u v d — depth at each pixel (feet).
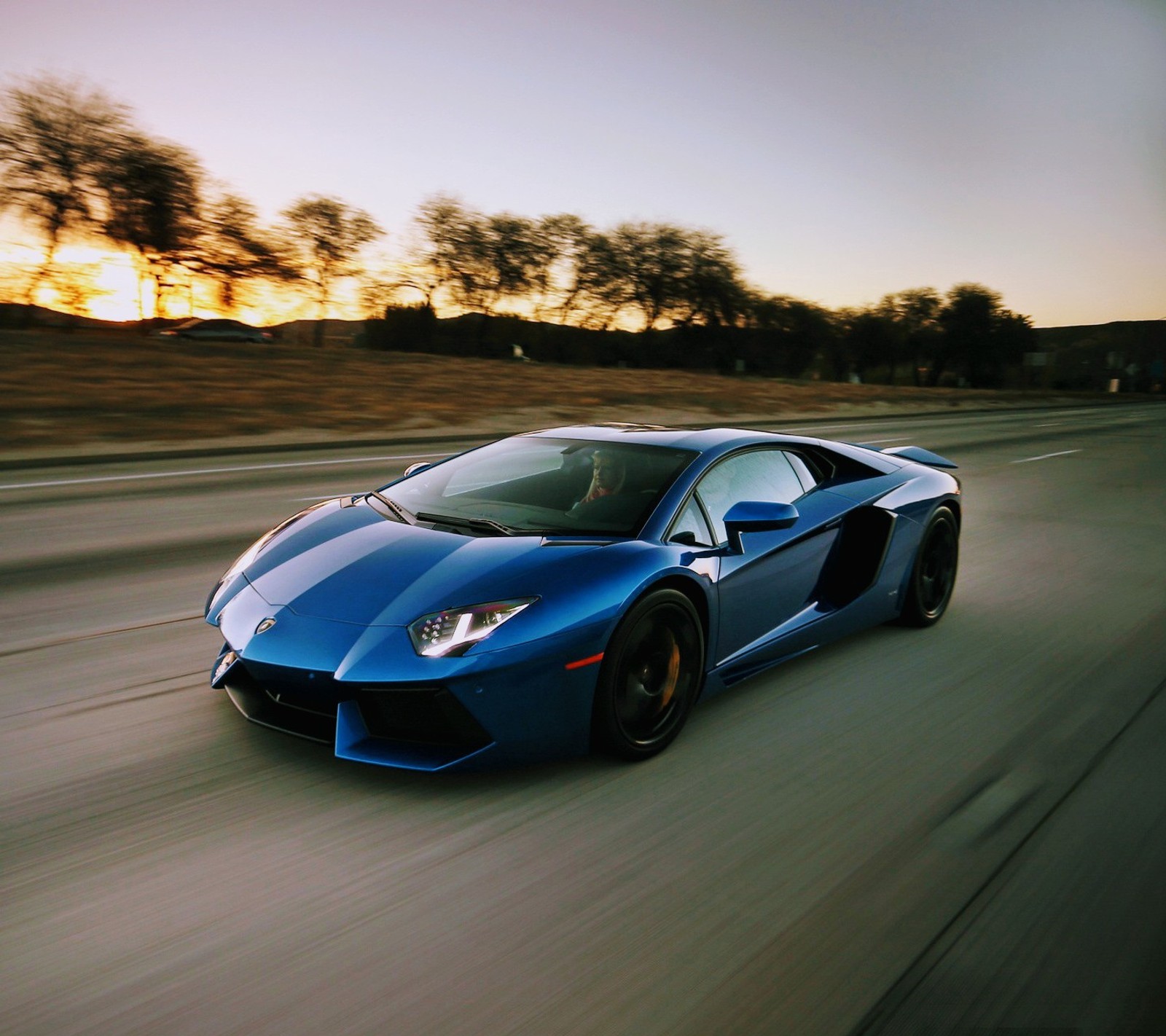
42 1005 5.91
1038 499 32.48
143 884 7.31
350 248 151.02
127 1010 5.89
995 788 9.49
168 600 16.11
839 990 6.29
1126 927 7.11
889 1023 5.99
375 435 50.19
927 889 7.57
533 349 185.68
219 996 6.04
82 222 120.67
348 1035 5.73
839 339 224.12
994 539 24.47
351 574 9.79
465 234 170.71
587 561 9.55
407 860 7.77
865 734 10.86
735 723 11.07
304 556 10.61
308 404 57.88
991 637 15.11
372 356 100.78
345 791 8.95
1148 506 31.04
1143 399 193.88
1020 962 6.65
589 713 9.25
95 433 43.16
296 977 6.25
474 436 51.16
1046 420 88.02
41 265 119.65
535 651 8.70
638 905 7.23
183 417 49.16
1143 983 6.46
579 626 8.95
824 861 7.97
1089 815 8.92
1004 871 7.88
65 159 117.29
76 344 77.61
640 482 11.29
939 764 10.06
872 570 13.85
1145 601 17.76
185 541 21.38
